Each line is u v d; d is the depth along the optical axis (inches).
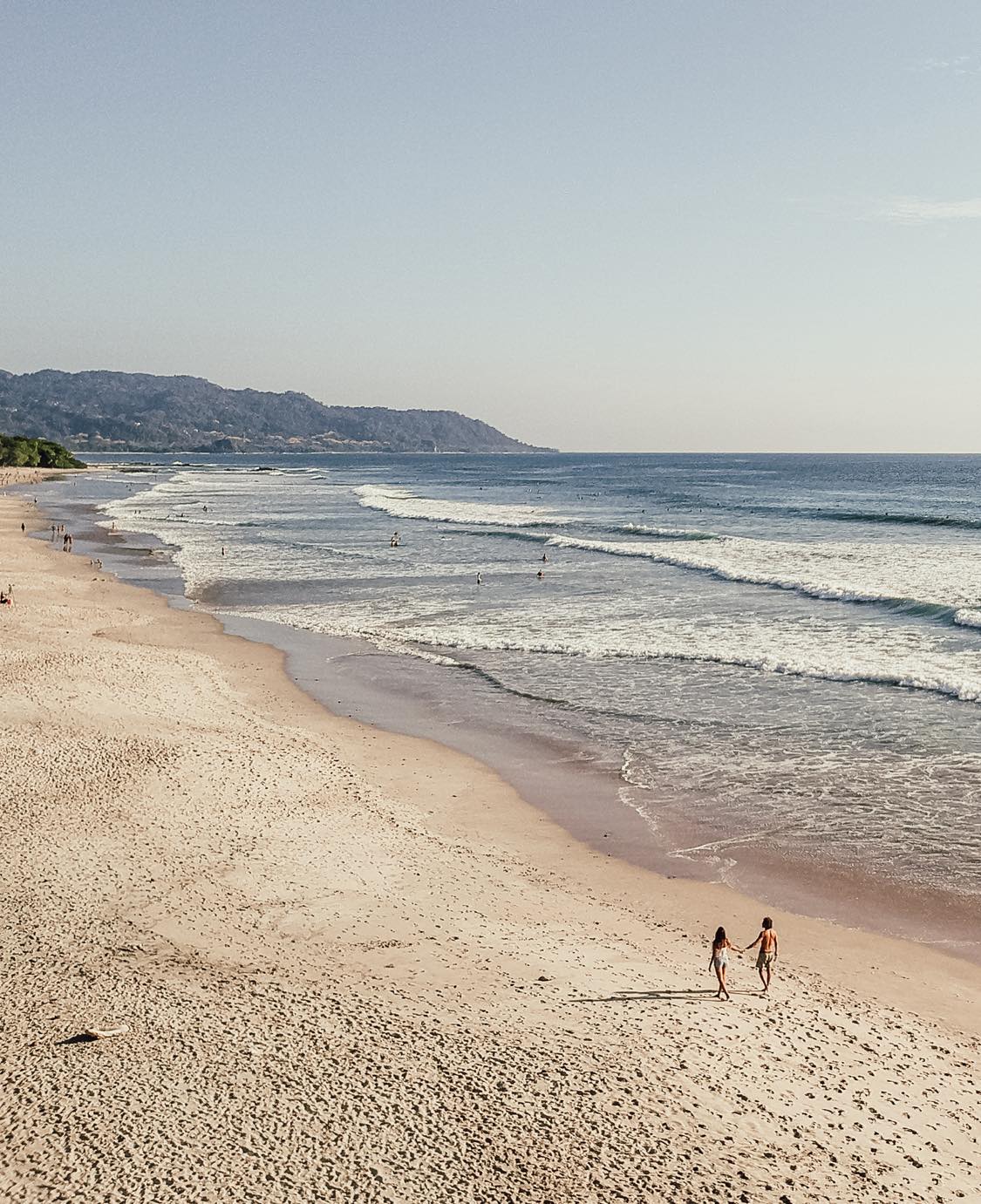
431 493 5989.2
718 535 3058.6
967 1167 438.0
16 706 1112.8
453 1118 454.9
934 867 768.3
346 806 880.9
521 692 1286.9
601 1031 536.4
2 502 4756.4
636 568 2420.0
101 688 1214.9
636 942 650.8
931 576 2106.3
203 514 4202.8
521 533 3284.9
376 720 1168.2
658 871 767.7
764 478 7869.1
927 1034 550.3
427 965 603.8
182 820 819.4
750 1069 506.3
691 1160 433.7
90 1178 412.2
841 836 828.0
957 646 1464.1
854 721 1134.4
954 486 6176.2
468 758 1030.4
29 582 2118.6
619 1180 418.9
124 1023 523.5
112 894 679.1
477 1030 531.5
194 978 575.2
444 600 1991.9
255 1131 442.0
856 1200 414.0
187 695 1222.3
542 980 591.8
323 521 3870.6
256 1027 524.7
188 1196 403.2
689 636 1595.7
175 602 1966.0
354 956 610.5
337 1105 460.4
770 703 1216.2
